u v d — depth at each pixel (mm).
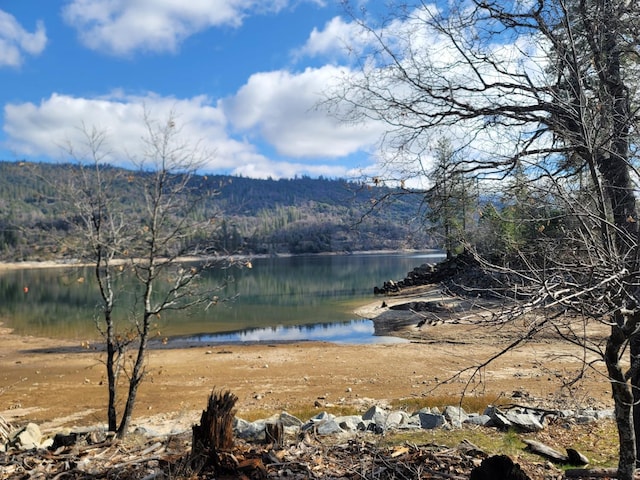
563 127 4730
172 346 26266
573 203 4016
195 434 5152
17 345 27172
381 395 14625
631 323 3631
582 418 8648
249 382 17266
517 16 5188
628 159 4629
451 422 8469
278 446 5820
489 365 17094
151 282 9625
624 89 5031
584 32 4879
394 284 49906
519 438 7527
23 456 5566
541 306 3119
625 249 4477
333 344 25922
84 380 18188
